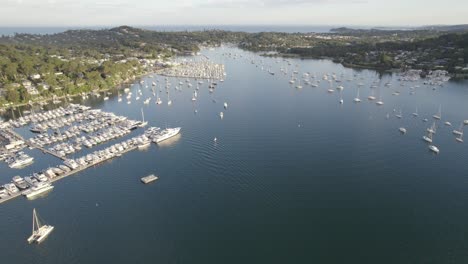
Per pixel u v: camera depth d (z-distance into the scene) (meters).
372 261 97.62
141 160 163.38
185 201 128.88
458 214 117.81
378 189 134.75
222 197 131.12
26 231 113.94
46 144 185.12
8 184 138.75
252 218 118.00
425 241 105.12
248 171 150.88
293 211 121.50
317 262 97.81
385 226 112.50
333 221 115.75
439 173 146.50
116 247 105.38
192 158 164.88
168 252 102.69
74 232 112.50
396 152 168.50
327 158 162.38
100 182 143.50
